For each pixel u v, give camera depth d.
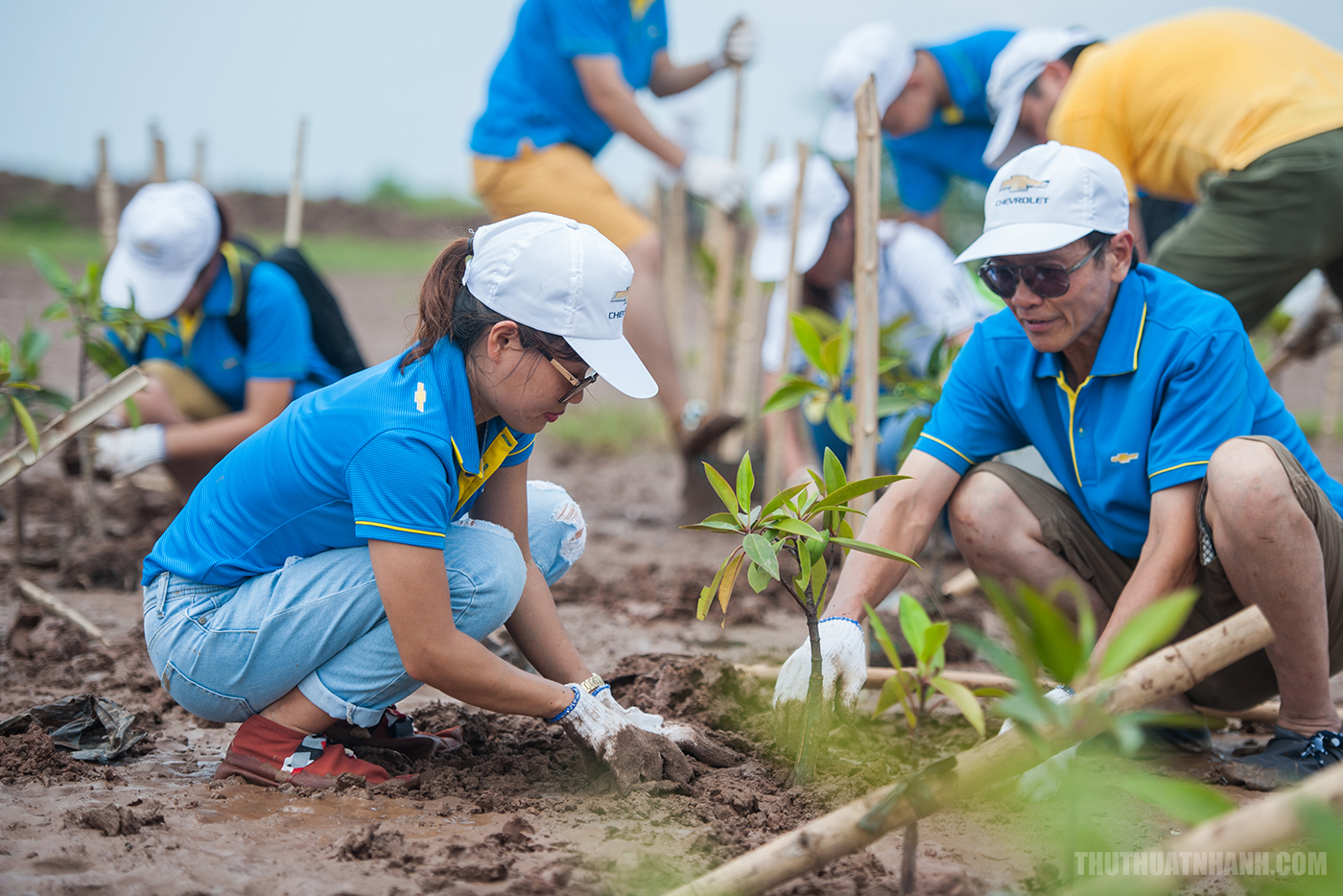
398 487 2.09
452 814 2.18
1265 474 2.30
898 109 4.96
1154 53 3.66
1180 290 2.52
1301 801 1.20
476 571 2.28
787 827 2.13
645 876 1.88
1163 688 1.51
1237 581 2.39
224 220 4.18
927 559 5.07
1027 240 2.38
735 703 2.83
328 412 2.19
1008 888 1.88
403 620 2.13
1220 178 3.49
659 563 5.00
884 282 4.64
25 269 14.48
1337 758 2.45
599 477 7.50
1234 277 3.49
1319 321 4.77
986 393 2.73
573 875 1.89
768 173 5.21
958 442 2.75
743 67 5.79
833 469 2.26
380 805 2.22
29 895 1.77
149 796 2.26
